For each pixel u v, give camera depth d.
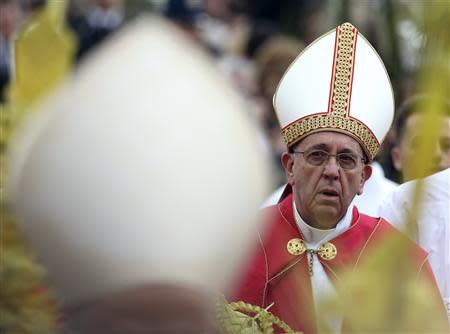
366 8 11.76
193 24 16.12
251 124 2.82
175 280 2.76
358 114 6.98
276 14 17.22
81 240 2.72
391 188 8.17
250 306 5.35
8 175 2.97
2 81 9.59
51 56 3.35
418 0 2.62
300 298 6.60
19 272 3.18
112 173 2.67
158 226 2.71
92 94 2.70
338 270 6.82
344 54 7.22
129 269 2.74
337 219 6.87
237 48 16.48
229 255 2.81
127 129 2.67
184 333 2.79
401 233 2.78
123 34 2.81
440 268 7.36
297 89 7.12
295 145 7.04
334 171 6.80
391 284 2.78
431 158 2.67
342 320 2.90
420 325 2.79
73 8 14.04
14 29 11.51
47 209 2.71
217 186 2.73
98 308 2.79
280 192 7.88
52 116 2.72
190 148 2.70
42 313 3.24
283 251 6.88
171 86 2.71
